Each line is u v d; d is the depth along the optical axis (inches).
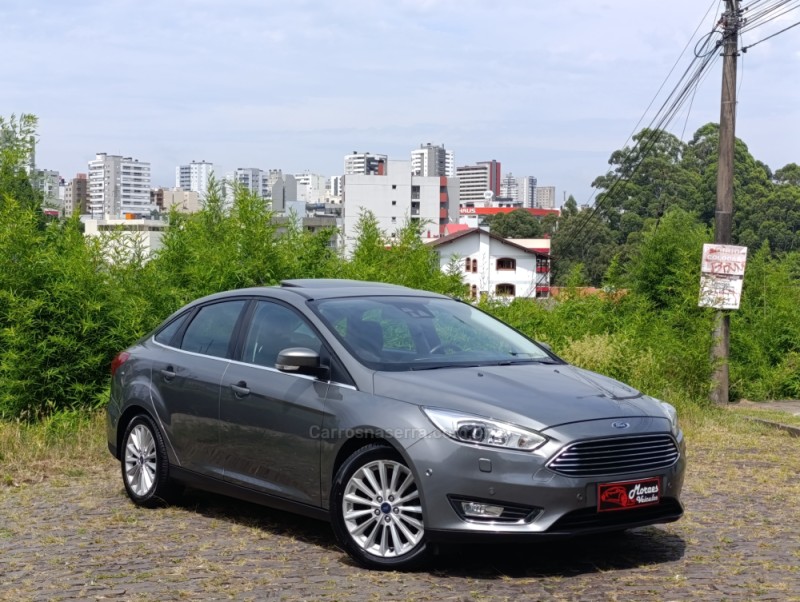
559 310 651.5
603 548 239.5
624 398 234.8
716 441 425.7
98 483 329.1
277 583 209.9
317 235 514.6
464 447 210.7
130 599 199.9
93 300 417.1
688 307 563.8
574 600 196.2
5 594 204.2
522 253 2950.3
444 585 207.3
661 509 224.5
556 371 250.8
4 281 410.6
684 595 199.6
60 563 228.5
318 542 247.4
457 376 233.6
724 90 588.1
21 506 294.0
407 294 283.7
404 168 5064.0
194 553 236.7
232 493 263.3
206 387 269.3
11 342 400.8
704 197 2324.1
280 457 245.6
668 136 2522.1
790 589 204.1
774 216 2128.4
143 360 297.0
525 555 232.4
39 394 408.8
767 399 633.0
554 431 211.2
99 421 401.7
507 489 207.9
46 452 368.8
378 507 221.8
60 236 453.1
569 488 208.2
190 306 299.4
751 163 2309.3
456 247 2915.8
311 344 249.9
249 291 282.0
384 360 240.4
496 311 607.5
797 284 706.2
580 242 2479.1
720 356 578.2
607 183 2468.0
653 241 718.5
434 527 211.8
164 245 485.1
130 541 249.9
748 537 251.9
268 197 499.2
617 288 718.5
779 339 662.5
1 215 420.5
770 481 331.3
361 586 207.0
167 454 283.3
